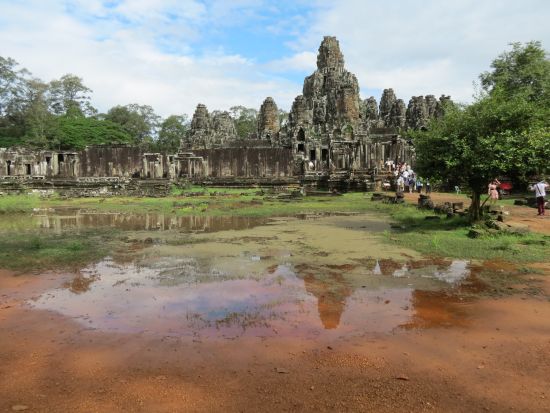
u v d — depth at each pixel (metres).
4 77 58.69
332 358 5.31
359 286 8.33
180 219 19.34
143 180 37.69
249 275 9.26
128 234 14.95
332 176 37.62
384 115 65.69
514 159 12.85
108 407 4.29
